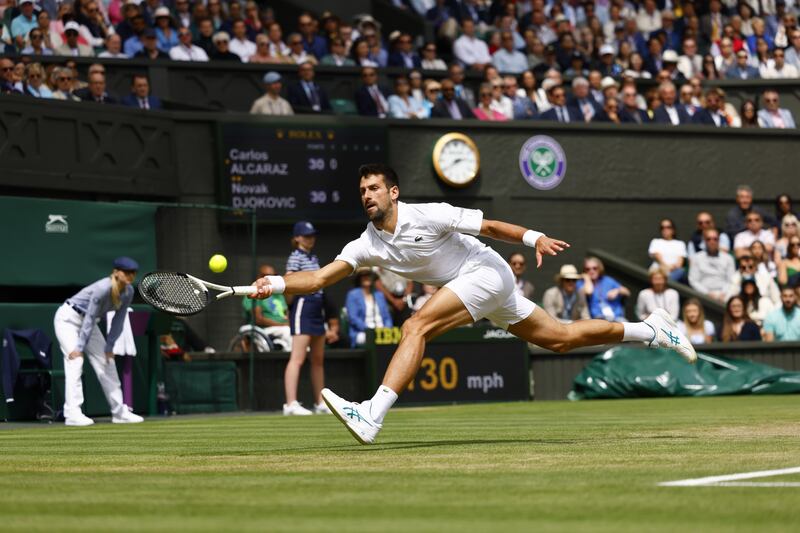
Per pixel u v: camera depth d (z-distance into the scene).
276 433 11.76
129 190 20.70
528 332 9.17
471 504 5.17
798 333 22.27
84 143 20.16
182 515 4.86
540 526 4.45
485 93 24.62
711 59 27.59
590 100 25.47
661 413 14.84
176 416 18.06
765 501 5.15
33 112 19.50
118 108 20.62
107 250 18.69
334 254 23.06
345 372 20.25
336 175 22.78
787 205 25.45
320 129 22.66
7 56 20.95
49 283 18.05
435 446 8.86
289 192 22.42
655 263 24.28
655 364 20.98
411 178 23.58
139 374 18.27
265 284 8.60
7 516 4.88
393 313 21.42
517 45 27.02
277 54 24.34
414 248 8.75
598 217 24.94
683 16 29.28
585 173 24.83
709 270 23.64
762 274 23.23
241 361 19.64
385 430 11.62
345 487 5.93
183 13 24.11
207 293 8.57
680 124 25.52
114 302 15.84
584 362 21.64
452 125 23.84
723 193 25.70
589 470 6.68
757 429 10.69
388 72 24.42
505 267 8.94
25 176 19.33
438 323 8.73
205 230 21.50
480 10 28.27
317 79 24.02
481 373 20.66
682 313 23.06
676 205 25.42
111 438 11.37
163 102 21.94
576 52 26.94
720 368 21.23
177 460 8.03
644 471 6.58
